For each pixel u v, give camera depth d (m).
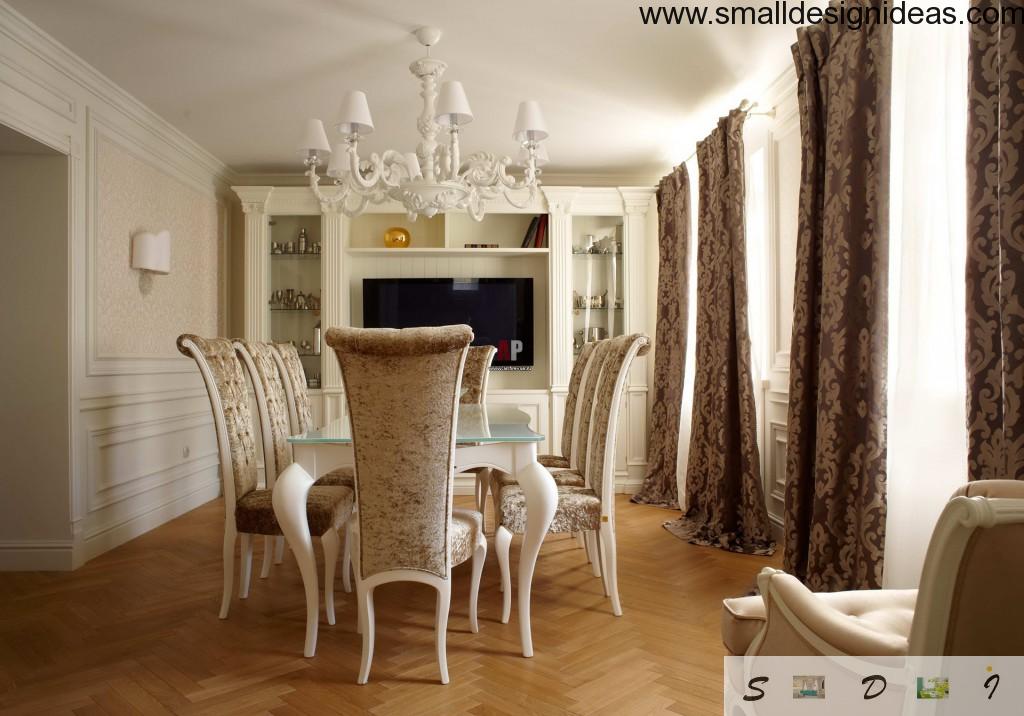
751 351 3.92
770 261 3.85
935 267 2.32
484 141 4.65
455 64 3.46
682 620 2.61
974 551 0.87
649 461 5.08
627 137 4.62
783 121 3.70
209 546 3.72
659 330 5.04
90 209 3.51
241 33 3.11
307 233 5.34
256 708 1.93
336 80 3.63
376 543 2.08
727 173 3.96
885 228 2.57
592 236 5.48
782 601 1.33
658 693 2.02
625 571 3.26
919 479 2.33
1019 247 1.82
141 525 3.99
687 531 4.01
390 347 1.94
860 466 2.64
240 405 2.76
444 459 2.07
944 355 2.30
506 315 5.60
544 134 3.10
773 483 3.87
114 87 3.68
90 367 3.49
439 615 2.10
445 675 2.09
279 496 2.30
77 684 2.08
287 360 3.72
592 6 2.91
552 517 2.33
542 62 3.44
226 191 5.38
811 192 3.02
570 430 3.80
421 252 5.44
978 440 1.98
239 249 5.52
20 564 3.29
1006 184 1.84
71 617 2.65
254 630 2.52
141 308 4.07
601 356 3.24
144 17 2.96
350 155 2.97
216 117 4.20
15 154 3.31
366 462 2.06
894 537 2.43
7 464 3.30
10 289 3.31
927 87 2.36
